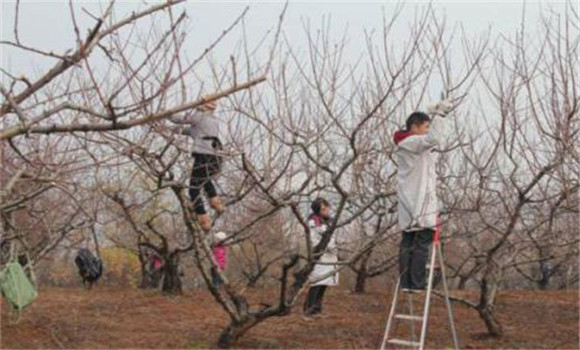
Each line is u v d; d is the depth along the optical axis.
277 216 10.71
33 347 6.89
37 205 8.27
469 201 9.21
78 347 6.98
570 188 6.97
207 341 7.37
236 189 8.48
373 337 7.68
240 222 10.64
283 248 10.79
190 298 10.20
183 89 4.57
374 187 8.37
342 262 6.78
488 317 7.57
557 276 15.52
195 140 7.83
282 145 7.54
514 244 7.81
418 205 6.71
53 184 4.56
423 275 6.82
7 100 3.40
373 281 13.87
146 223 10.06
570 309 9.55
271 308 7.03
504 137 7.08
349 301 10.20
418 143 6.65
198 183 7.95
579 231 8.41
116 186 9.00
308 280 6.92
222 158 7.68
